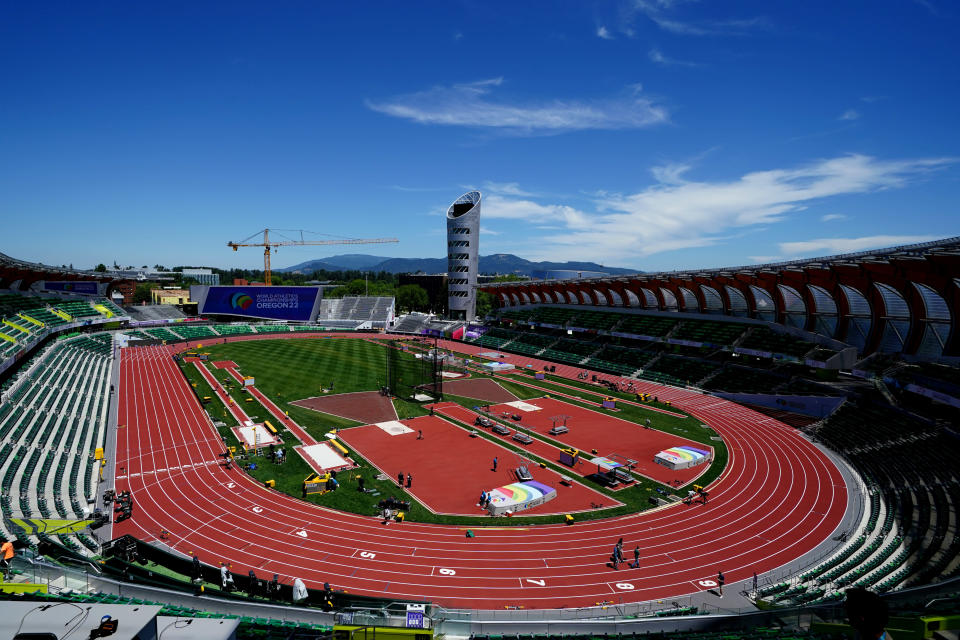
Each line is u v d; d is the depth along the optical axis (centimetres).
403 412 5638
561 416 5684
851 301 5931
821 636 1614
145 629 890
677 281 7700
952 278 4206
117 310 11225
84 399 5309
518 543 2959
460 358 9181
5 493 2977
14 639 855
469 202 13125
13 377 5325
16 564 2016
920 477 3612
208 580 2441
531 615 2231
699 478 3981
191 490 3516
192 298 12825
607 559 2797
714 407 6122
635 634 1948
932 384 4438
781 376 6556
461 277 13162
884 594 1839
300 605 2177
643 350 8600
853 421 5000
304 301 13038
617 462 4200
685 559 2802
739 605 2338
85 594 1884
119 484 3562
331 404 5872
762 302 7612
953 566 2381
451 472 4000
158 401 5703
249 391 6262
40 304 9000
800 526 3172
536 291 11600
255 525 3069
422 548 2877
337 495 3531
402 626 1778
